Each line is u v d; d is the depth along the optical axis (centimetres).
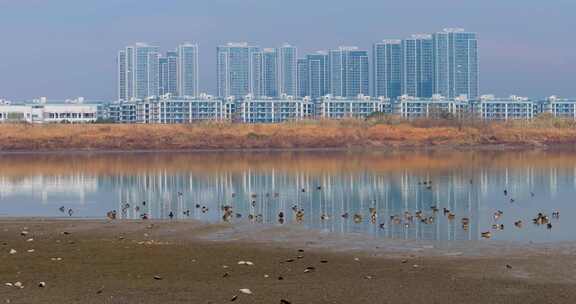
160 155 16688
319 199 7050
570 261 3353
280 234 4469
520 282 2866
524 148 19250
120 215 5900
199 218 5597
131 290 2709
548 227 4816
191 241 4172
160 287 2764
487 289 2731
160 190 8200
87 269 3153
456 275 3020
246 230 4669
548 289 2731
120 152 18338
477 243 4038
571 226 4881
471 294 2647
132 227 4875
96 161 14238
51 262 3325
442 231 4638
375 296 2608
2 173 10981
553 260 3388
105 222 5188
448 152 17288
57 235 4459
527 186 8269
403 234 4488
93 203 6900
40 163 13600
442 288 2747
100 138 19462
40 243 4003
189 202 6938
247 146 19575
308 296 2603
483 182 8800
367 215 5644
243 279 2930
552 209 6075
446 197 7175
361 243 4062
